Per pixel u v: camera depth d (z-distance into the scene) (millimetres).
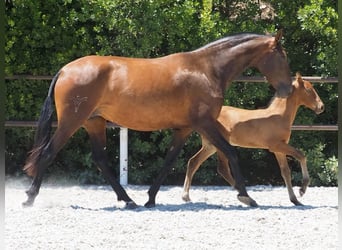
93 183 13273
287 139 10484
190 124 9867
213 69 10008
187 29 12906
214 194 11828
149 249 7348
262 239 7867
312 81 12680
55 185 12984
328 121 13664
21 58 13070
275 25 13734
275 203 10789
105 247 7441
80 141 13477
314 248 7465
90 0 12688
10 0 13258
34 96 13219
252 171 13984
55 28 12961
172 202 10852
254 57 10164
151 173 13422
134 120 9836
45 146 9688
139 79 9734
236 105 13297
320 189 12469
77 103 9555
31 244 7500
